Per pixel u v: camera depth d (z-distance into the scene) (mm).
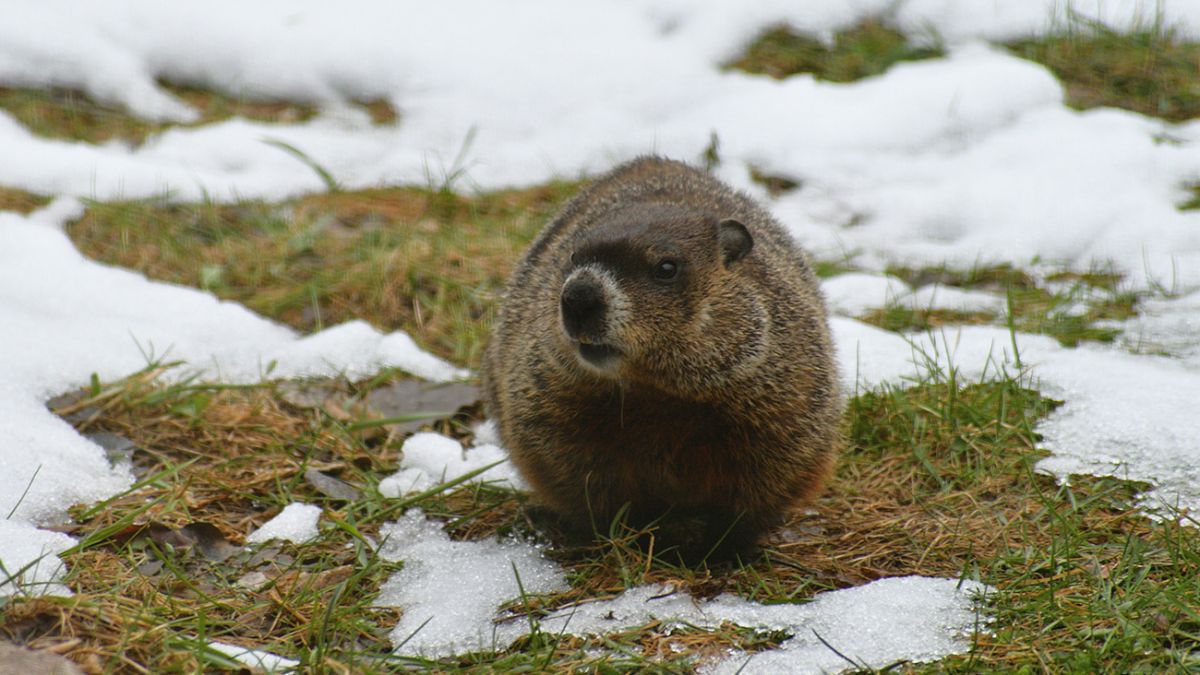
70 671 6504
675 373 7934
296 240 14172
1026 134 16781
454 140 17250
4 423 9688
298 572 7988
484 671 6992
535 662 7023
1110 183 15500
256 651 7121
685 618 7707
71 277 12617
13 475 9062
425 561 8664
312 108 17891
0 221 13414
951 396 10516
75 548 8000
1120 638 7094
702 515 9258
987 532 8930
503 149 17031
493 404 10156
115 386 10680
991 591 7934
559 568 8555
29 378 10594
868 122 17188
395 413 11242
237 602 7848
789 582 8383
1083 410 10594
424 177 16234
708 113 17688
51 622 7039
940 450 10312
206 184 15383
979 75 17656
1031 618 7516
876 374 11539
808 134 17062
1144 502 9219
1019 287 13797
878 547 8891
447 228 14773
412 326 13047
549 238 10305
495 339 10000
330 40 18422
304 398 11297
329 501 9555
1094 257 14266
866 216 15656
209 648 6891
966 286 13969
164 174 15289
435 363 12180
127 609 7270
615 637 7457
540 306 8539
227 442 10359
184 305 12531
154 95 17531
